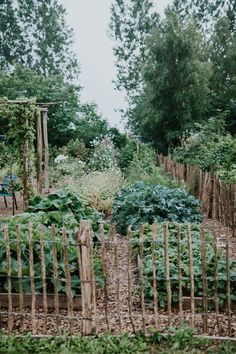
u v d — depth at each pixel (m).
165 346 3.84
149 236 6.48
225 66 26.31
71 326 4.00
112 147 17.33
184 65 21.83
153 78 22.45
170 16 22.75
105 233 6.98
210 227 8.98
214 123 17.14
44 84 24.05
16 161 9.76
